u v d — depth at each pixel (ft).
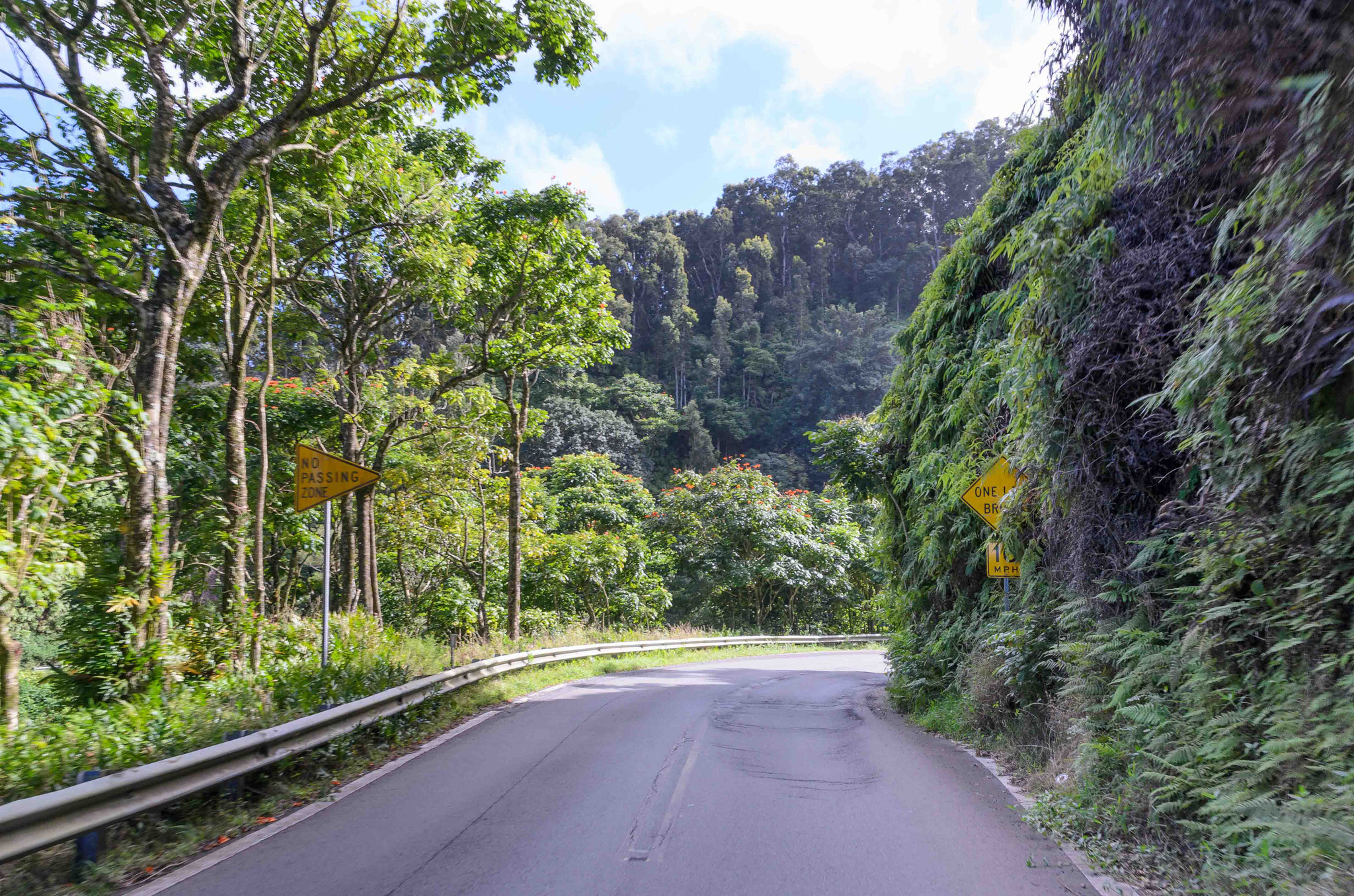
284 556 78.74
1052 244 25.79
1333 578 15.96
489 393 74.18
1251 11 14.90
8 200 33.91
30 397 23.89
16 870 15.69
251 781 22.93
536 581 96.12
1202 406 18.58
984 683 34.04
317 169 45.52
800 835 19.65
